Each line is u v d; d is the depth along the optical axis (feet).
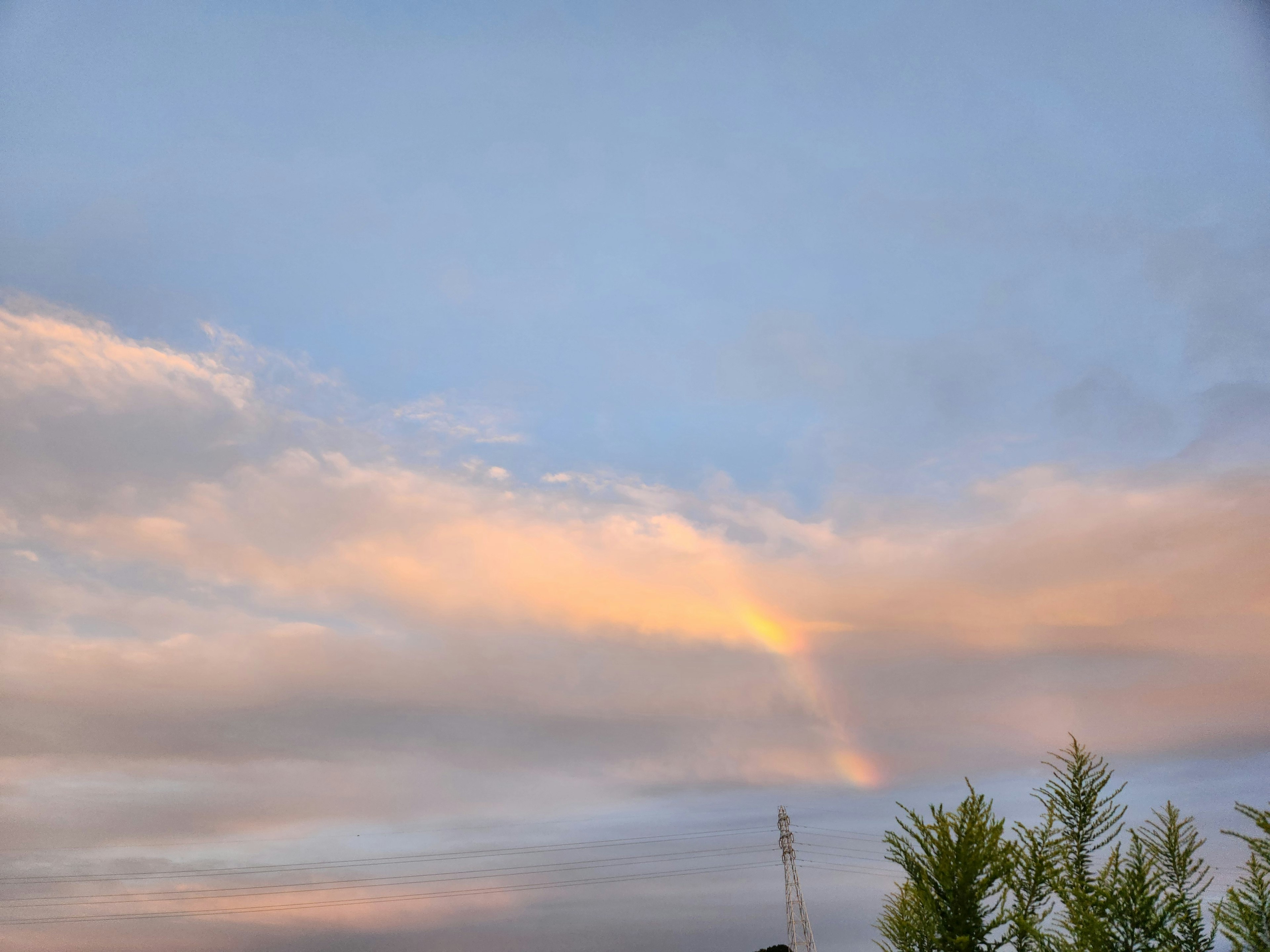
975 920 72.33
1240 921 62.54
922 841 76.13
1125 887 66.39
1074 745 79.77
